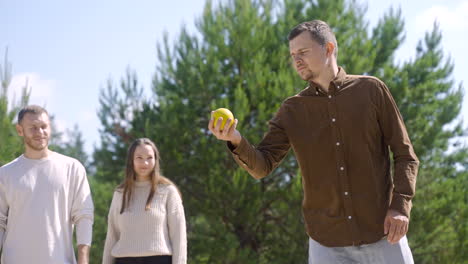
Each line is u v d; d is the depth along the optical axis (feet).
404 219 8.54
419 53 41.52
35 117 11.83
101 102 38.17
